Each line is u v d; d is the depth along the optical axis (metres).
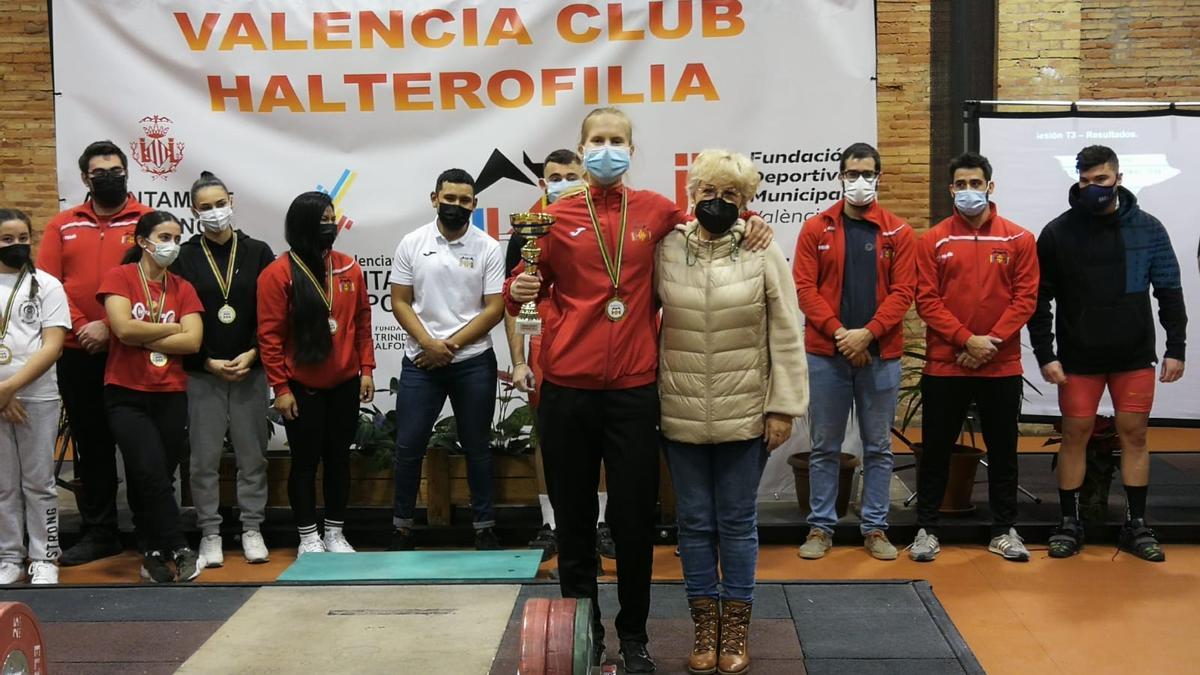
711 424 3.23
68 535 5.05
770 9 5.24
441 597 4.12
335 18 5.38
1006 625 3.93
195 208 4.68
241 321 4.70
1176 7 7.27
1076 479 4.82
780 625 3.82
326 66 5.39
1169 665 3.56
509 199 5.42
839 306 4.73
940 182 7.35
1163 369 4.91
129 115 5.43
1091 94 7.38
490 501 4.86
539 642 2.51
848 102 5.26
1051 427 7.50
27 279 4.45
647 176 5.35
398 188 5.44
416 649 3.59
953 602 4.19
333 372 4.63
